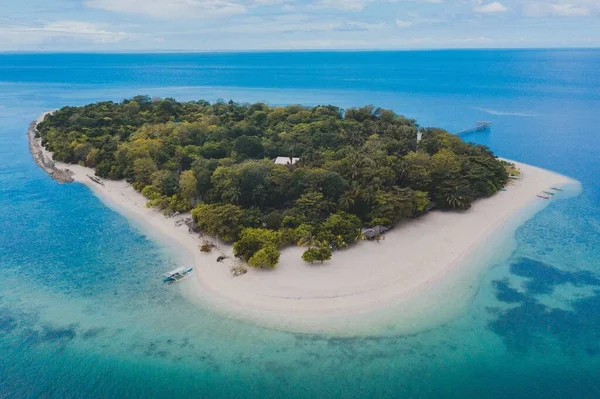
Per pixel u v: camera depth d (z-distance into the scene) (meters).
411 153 99.19
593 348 51.25
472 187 96.25
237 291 62.28
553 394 45.03
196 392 45.50
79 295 63.19
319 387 45.78
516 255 72.81
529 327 54.81
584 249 74.81
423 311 57.72
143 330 55.03
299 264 68.56
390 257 70.94
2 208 97.94
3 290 64.94
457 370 48.06
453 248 74.50
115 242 79.88
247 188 84.56
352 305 58.69
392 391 45.38
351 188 82.88
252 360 49.50
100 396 45.53
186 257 73.31
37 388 46.69
